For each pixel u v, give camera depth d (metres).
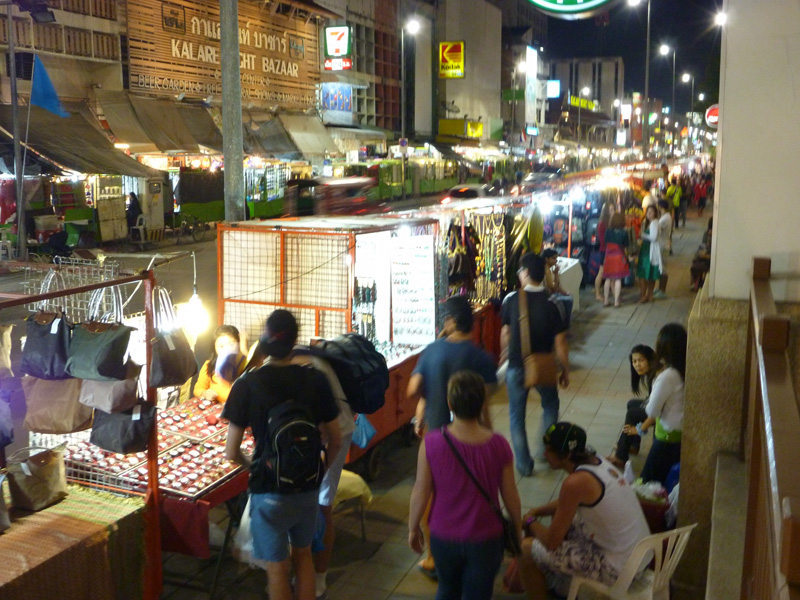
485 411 4.30
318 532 4.71
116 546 4.30
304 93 38.88
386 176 39.50
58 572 3.89
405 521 5.92
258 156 31.88
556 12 6.13
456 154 54.53
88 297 5.34
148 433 4.46
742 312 4.69
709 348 4.70
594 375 9.84
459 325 5.05
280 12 36.28
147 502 4.55
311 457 3.93
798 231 4.70
